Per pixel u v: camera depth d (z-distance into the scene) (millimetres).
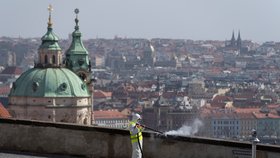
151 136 84250
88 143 87188
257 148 81438
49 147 88438
